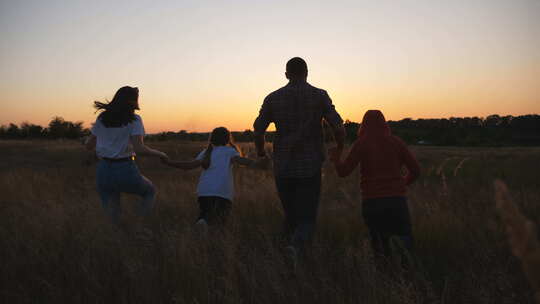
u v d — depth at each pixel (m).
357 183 8.75
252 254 3.64
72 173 12.30
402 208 3.60
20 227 4.42
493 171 11.38
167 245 3.76
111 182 4.42
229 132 4.82
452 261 3.78
